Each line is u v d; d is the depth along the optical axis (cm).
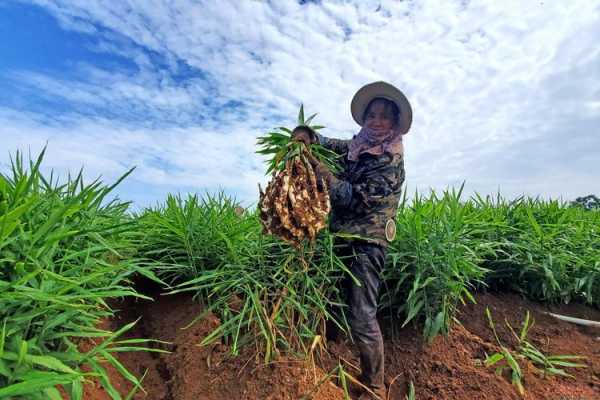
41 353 161
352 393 275
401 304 339
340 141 325
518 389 275
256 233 320
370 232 284
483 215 410
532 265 392
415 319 329
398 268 334
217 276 294
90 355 176
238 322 276
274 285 280
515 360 301
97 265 225
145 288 344
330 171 287
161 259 325
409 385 290
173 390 245
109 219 273
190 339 272
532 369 295
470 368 291
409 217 346
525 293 410
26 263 169
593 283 420
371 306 283
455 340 316
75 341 223
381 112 303
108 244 231
